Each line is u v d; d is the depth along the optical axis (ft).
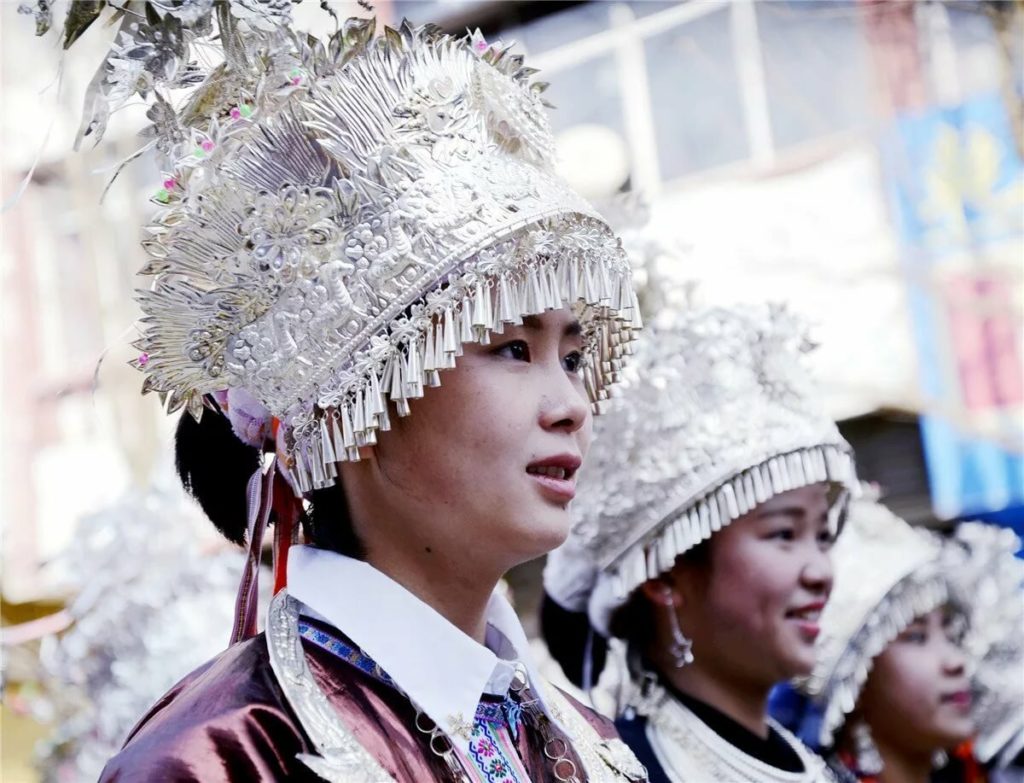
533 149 6.02
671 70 22.54
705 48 22.39
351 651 5.53
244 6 5.77
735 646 9.36
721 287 21.43
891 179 20.95
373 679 5.47
